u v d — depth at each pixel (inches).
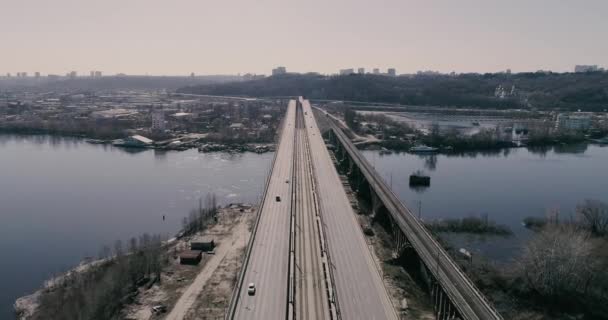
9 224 6884.8
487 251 5856.3
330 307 3663.9
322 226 5531.5
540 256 4758.9
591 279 4729.3
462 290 3799.2
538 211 7598.4
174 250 5693.9
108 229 6688.0
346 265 4443.9
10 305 4564.5
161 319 4160.9
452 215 7362.2
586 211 6461.6
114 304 4315.9
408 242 5137.8
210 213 7017.7
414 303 4387.3
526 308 4434.1
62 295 4431.6
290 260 4554.6
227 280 4904.0
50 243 6181.1
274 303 3693.4
